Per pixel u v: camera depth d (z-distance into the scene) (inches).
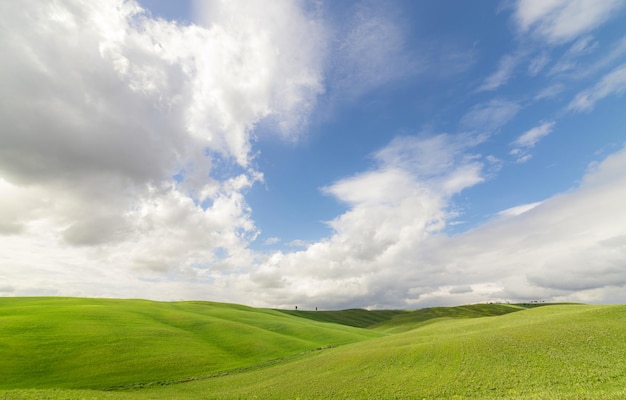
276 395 1464.1
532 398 984.3
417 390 1268.5
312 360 2127.2
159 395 1563.7
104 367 1956.2
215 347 2625.5
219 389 1691.7
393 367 1614.2
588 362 1249.4
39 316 2812.5
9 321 2529.5
